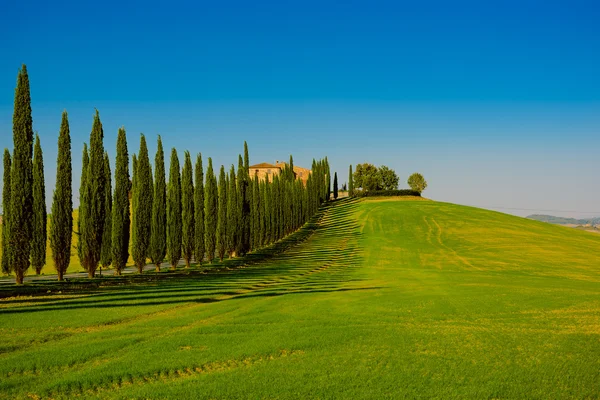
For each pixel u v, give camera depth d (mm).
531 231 94875
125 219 44125
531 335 20469
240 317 23484
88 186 41438
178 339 19000
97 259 41438
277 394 13758
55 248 37906
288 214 99062
